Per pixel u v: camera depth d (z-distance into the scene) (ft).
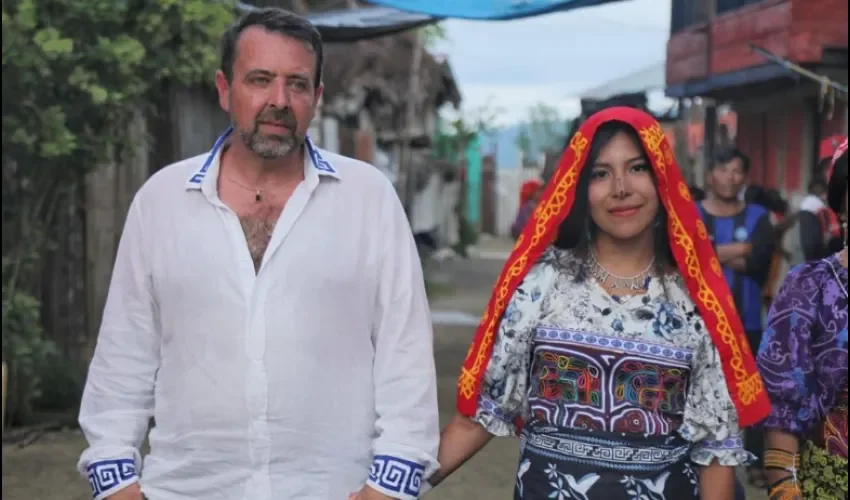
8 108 20.67
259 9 9.16
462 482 19.38
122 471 8.98
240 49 8.95
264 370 8.70
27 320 22.39
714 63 29.55
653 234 9.28
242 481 8.76
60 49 19.65
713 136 35.12
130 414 9.16
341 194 9.07
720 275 9.32
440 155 82.17
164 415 9.00
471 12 18.83
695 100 35.58
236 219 8.94
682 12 32.86
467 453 9.68
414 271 9.25
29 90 20.57
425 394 9.05
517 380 9.36
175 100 29.01
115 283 9.30
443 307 49.62
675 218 9.12
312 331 8.79
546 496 9.09
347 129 49.11
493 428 9.41
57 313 27.48
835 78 24.89
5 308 21.72
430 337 9.27
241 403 8.70
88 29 21.20
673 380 9.01
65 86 21.04
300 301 8.80
